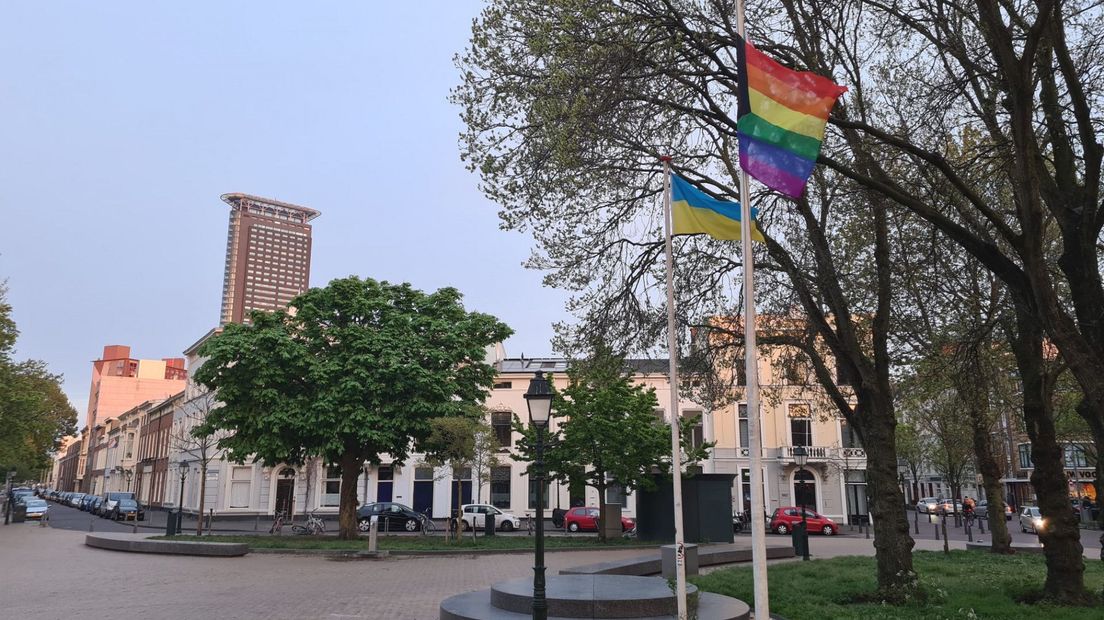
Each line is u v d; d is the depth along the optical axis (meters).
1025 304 11.30
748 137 8.25
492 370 29.00
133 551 21.92
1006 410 22.38
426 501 42.09
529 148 11.78
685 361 15.49
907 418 31.12
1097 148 10.28
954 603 10.83
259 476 43.06
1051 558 11.55
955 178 10.55
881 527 12.01
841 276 14.28
